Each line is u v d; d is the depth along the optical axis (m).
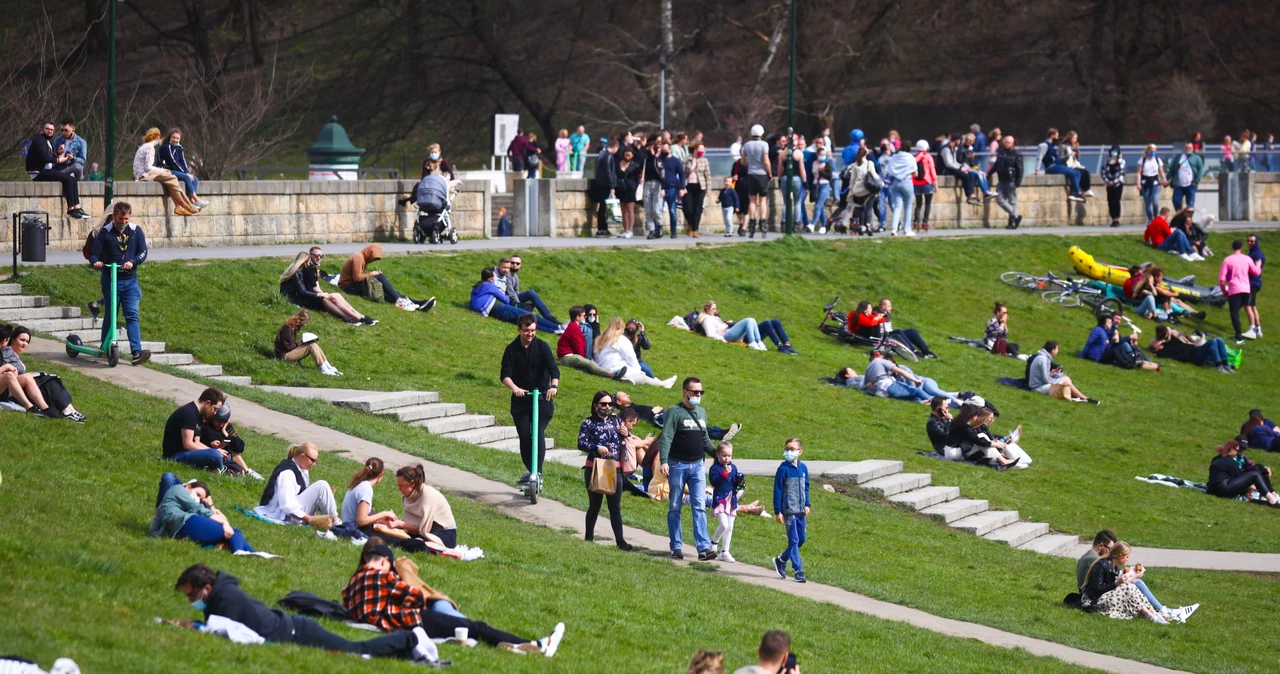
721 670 20.66
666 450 38.38
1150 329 90.44
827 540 43.88
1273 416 74.12
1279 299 100.81
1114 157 113.31
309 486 34.34
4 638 19.61
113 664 19.41
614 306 74.19
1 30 163.00
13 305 55.59
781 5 161.62
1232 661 34.53
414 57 171.50
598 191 89.25
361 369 57.22
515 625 27.30
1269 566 46.62
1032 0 176.75
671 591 33.28
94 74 162.50
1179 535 51.12
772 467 51.34
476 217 84.50
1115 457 62.69
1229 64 172.00
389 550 26.02
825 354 74.12
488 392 57.09
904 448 58.44
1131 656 33.72
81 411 42.09
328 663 21.78
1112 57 171.75
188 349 55.34
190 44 165.75
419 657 23.23
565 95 173.25
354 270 65.25
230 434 38.78
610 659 25.80
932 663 29.67
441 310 67.19
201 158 122.62
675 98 157.38
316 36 187.88
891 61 173.62
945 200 106.56
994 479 55.88
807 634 30.84
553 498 43.81
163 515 29.36
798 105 161.88
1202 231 106.06
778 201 99.25
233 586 23.12
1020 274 94.00
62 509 29.36
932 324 84.12
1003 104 173.50
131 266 50.72
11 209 64.88
